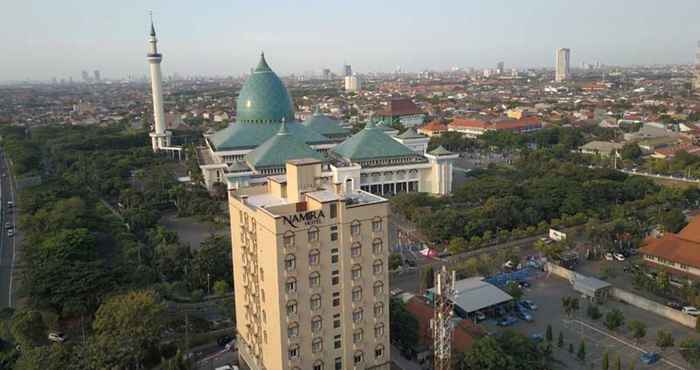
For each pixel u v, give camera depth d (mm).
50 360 125188
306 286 113250
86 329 156000
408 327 141125
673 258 184125
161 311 144250
